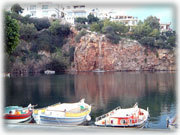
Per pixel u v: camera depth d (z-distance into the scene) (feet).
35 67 348.38
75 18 415.85
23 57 339.98
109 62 378.53
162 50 386.93
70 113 90.27
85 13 434.30
